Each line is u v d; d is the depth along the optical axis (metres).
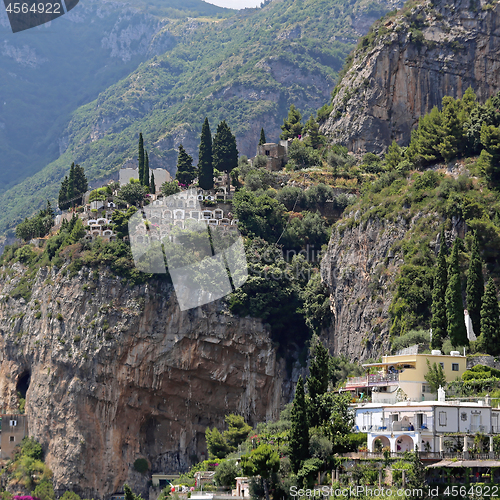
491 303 121.00
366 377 106.19
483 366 104.75
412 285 144.88
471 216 146.50
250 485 92.88
